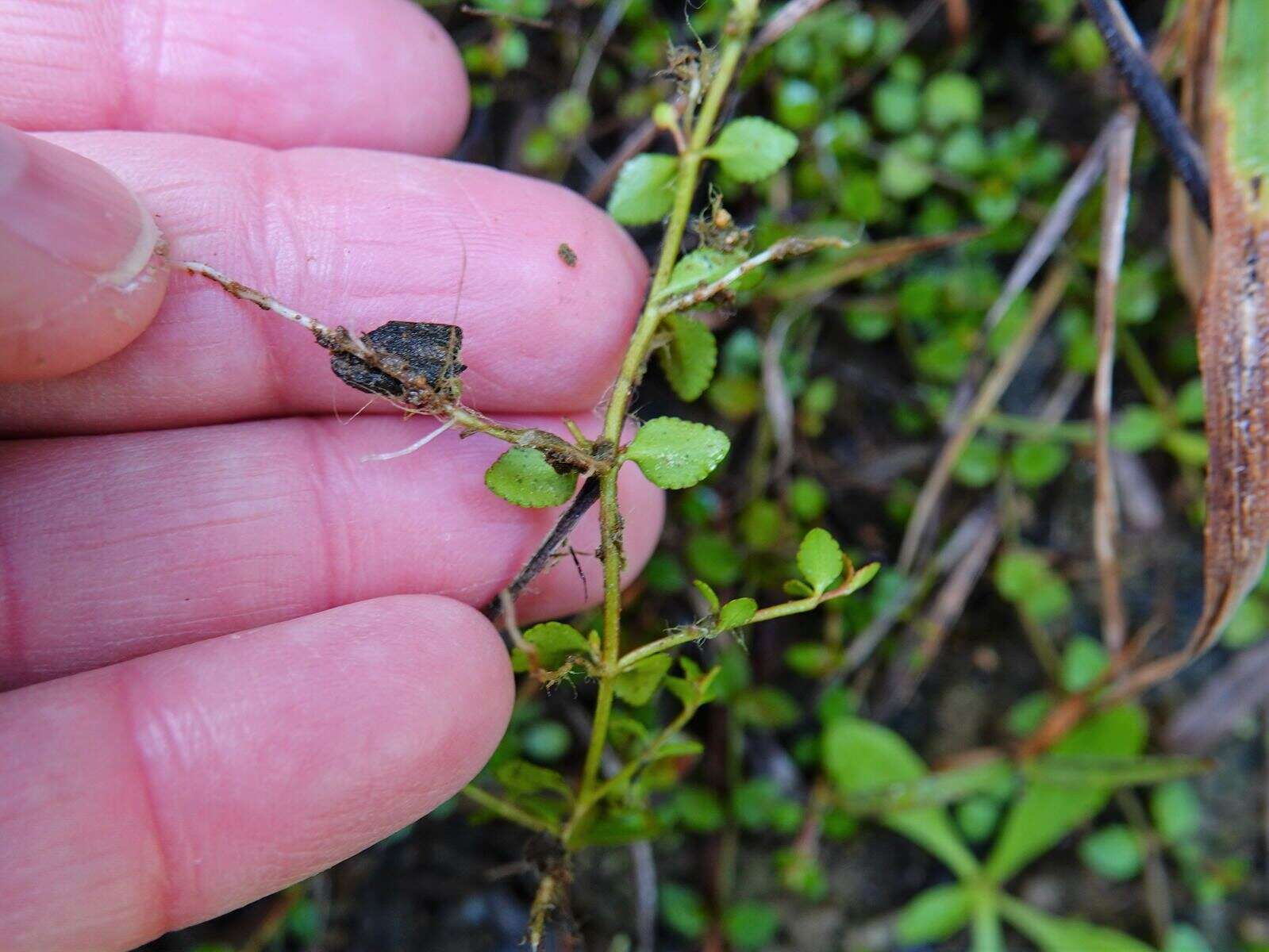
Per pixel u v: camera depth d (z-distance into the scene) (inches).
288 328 2.6
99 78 2.7
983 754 3.8
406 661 2.4
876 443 3.8
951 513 3.8
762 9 3.4
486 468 2.7
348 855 2.4
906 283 3.7
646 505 2.9
